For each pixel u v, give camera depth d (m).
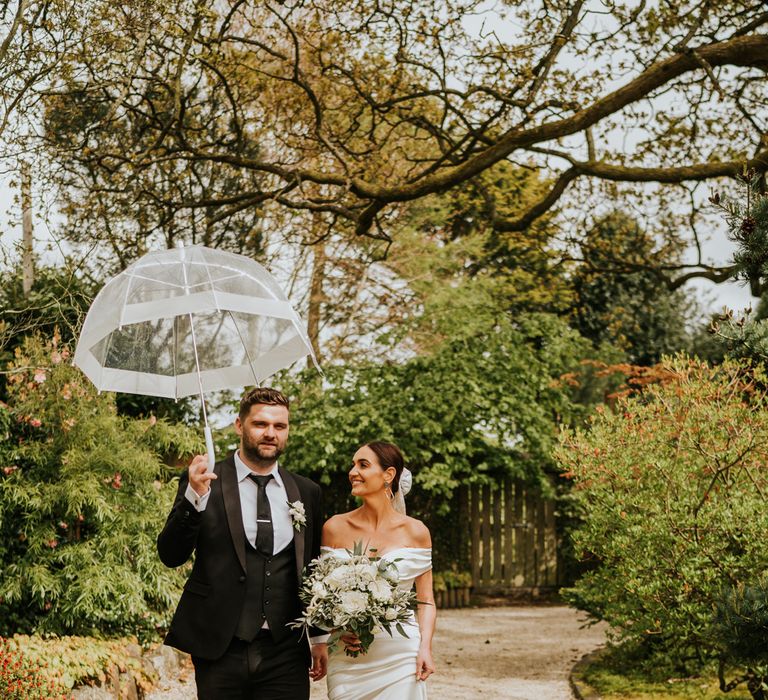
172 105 10.91
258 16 11.11
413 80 10.79
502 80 9.56
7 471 7.18
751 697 6.58
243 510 3.91
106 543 7.33
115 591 7.19
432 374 13.73
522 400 13.90
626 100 9.16
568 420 14.66
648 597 6.32
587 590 7.55
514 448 14.22
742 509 6.07
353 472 4.31
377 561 4.08
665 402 6.79
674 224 13.66
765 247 4.77
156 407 11.40
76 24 8.36
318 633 4.15
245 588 3.81
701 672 7.39
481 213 20.41
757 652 4.80
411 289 18.75
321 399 13.78
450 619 12.81
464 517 14.74
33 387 7.55
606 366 13.97
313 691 7.80
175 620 3.83
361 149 12.02
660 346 19.81
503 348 14.22
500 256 20.81
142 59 9.27
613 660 8.33
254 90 10.87
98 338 4.03
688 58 8.95
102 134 11.32
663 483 6.71
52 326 9.84
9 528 7.20
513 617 13.02
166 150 10.57
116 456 7.69
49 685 5.19
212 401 13.01
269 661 3.81
